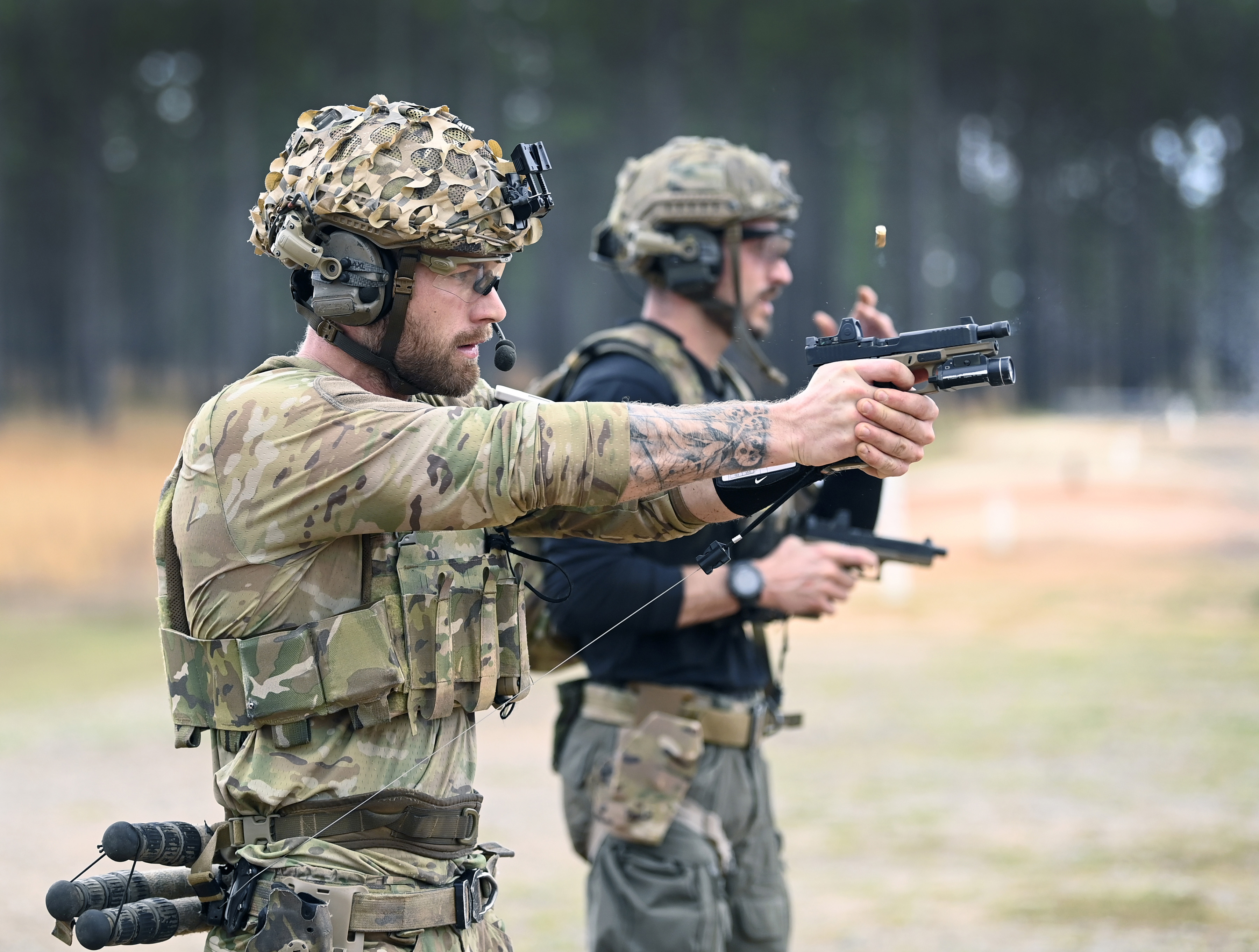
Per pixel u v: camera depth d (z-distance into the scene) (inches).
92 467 1284.4
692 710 162.1
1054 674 497.0
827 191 2331.4
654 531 112.8
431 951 104.2
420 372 106.3
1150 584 727.1
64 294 2357.3
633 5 2187.5
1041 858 288.7
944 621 626.2
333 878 101.7
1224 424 1164.5
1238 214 1430.9
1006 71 2308.1
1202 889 267.3
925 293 563.5
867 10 2250.2
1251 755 373.7
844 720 426.6
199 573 101.5
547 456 94.6
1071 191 2027.6
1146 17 2261.3
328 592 102.1
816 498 174.7
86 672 533.3
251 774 102.6
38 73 2043.6
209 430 100.9
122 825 103.4
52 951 231.1
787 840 305.1
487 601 109.7
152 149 2351.1
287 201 103.7
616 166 2329.0
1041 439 1109.7
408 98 2137.1
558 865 287.6
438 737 107.6
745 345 172.1
